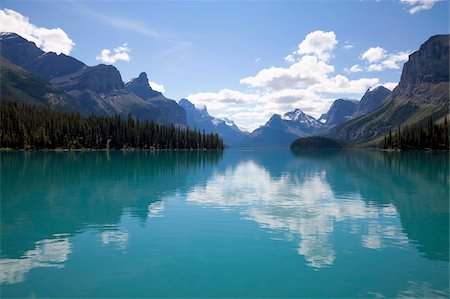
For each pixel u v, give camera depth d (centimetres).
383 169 10081
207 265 2334
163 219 3612
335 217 3722
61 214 3781
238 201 4672
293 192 5534
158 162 12419
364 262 2383
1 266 2284
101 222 3444
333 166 11638
